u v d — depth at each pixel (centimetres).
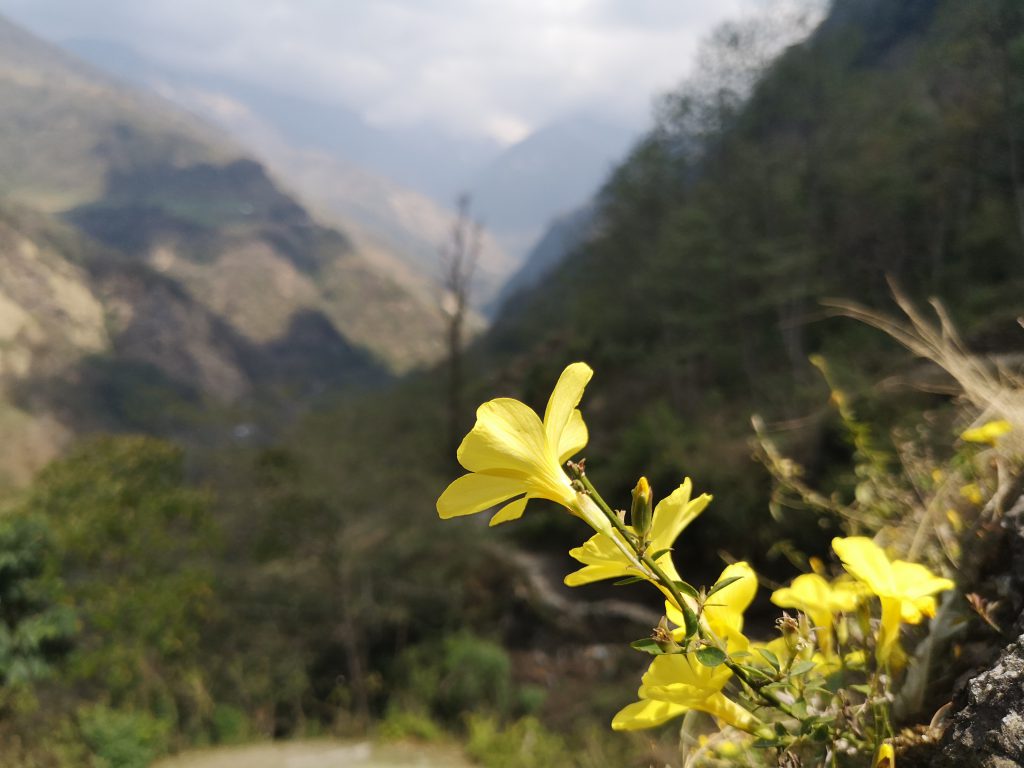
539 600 1412
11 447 3434
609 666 1201
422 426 2153
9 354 8794
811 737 67
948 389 126
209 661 1102
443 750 981
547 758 888
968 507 97
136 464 1058
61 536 902
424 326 16625
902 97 1584
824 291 1593
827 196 1780
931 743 69
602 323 2675
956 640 81
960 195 1437
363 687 1155
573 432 67
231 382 12050
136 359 10744
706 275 1806
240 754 935
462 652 1155
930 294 1347
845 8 2053
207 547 1134
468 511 63
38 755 809
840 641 78
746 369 1648
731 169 1977
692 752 84
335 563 1249
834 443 695
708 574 1134
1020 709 63
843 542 75
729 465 1159
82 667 839
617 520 61
